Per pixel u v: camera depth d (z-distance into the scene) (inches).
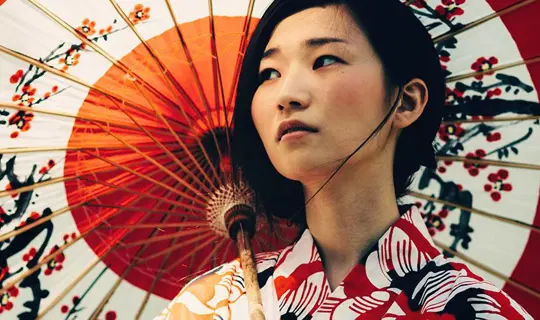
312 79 54.9
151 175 76.0
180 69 74.2
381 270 53.9
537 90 74.7
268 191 68.7
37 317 72.6
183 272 78.8
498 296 49.5
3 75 73.4
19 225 72.6
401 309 51.2
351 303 52.2
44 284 74.0
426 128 63.7
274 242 78.5
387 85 57.3
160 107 74.2
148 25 75.6
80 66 73.7
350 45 56.5
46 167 73.3
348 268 56.4
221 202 72.6
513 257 75.9
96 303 75.9
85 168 73.9
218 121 74.2
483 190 76.9
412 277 53.2
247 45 69.0
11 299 73.1
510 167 76.0
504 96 75.6
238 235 68.0
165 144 74.9
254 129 67.4
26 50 73.7
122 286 77.0
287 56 57.7
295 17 59.2
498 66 75.0
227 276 62.1
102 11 75.9
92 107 73.5
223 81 74.6
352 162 54.9
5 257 72.7
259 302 54.3
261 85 59.9
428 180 78.4
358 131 54.3
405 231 55.7
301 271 56.4
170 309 59.5
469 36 75.4
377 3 59.2
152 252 78.1
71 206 74.4
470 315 48.1
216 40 75.2
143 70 74.1
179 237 79.4
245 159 69.1
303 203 67.7
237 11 76.3
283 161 55.0
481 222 77.4
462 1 75.3
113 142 73.9
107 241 76.6
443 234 77.8
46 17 75.0
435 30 75.2
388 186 57.9
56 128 73.2
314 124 53.6
